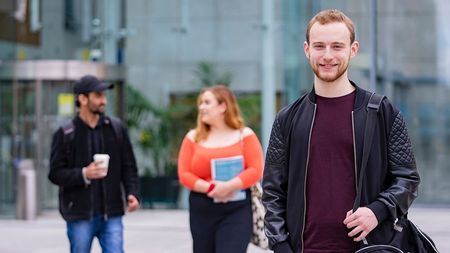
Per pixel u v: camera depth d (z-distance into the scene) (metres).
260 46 17.70
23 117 16.81
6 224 15.32
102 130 7.22
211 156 7.08
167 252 11.85
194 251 7.13
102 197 7.11
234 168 7.06
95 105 7.12
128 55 18.20
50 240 13.18
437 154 16.95
